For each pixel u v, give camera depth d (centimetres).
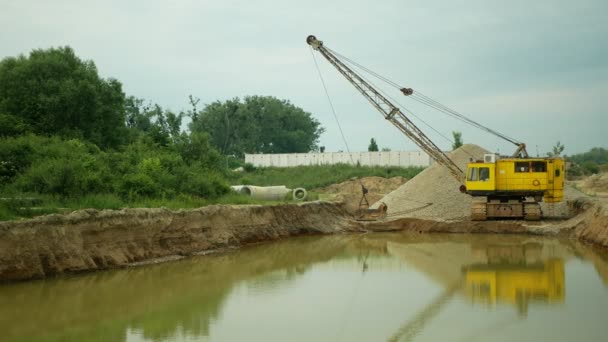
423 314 1761
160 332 1552
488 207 4188
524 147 4262
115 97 4278
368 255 3097
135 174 3142
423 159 7469
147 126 7431
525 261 2795
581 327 1603
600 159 19650
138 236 2589
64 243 2209
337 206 4800
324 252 3219
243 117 10600
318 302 1922
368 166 7550
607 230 3088
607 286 2155
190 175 3591
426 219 4281
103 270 2345
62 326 1589
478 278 2367
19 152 2909
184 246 2872
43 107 3750
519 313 1767
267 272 2517
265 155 8144
